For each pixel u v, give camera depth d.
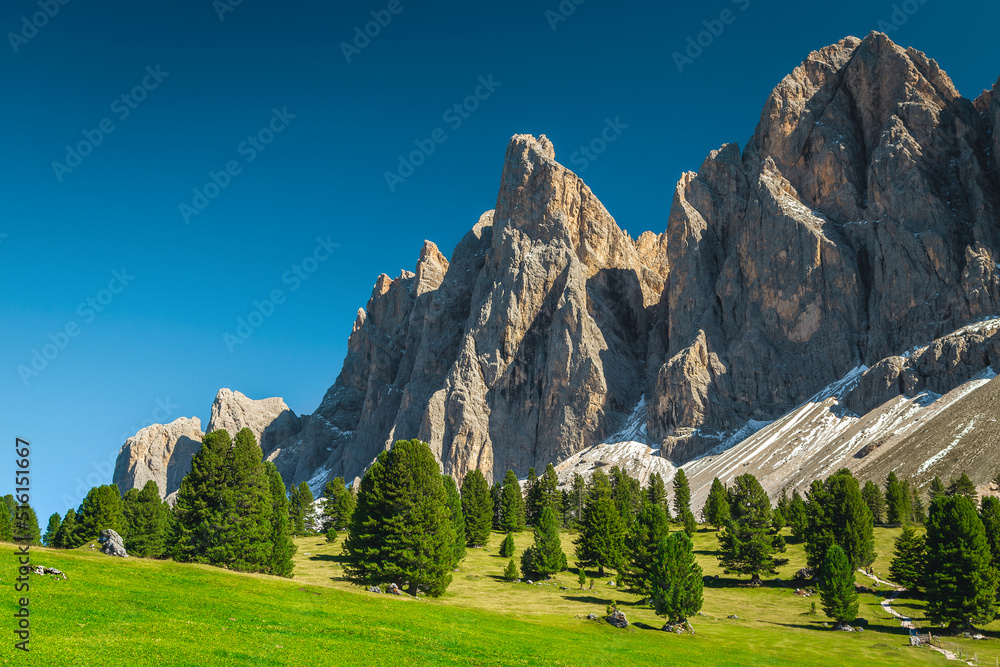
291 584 66.94
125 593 49.31
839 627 84.06
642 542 96.50
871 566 110.50
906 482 142.62
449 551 83.00
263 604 53.47
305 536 158.25
